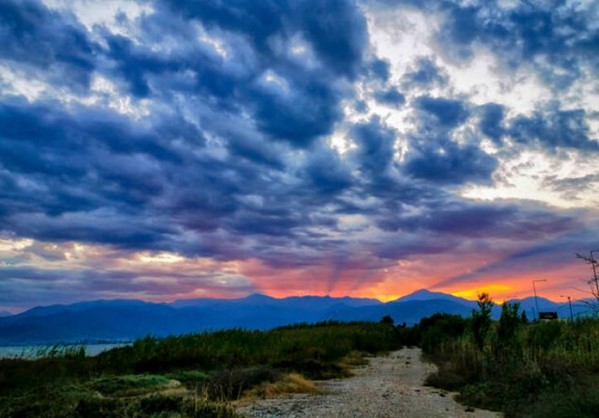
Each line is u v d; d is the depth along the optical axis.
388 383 19.83
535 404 11.26
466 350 21.64
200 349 23.81
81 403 10.45
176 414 9.77
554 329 19.50
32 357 18.88
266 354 26.55
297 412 12.62
